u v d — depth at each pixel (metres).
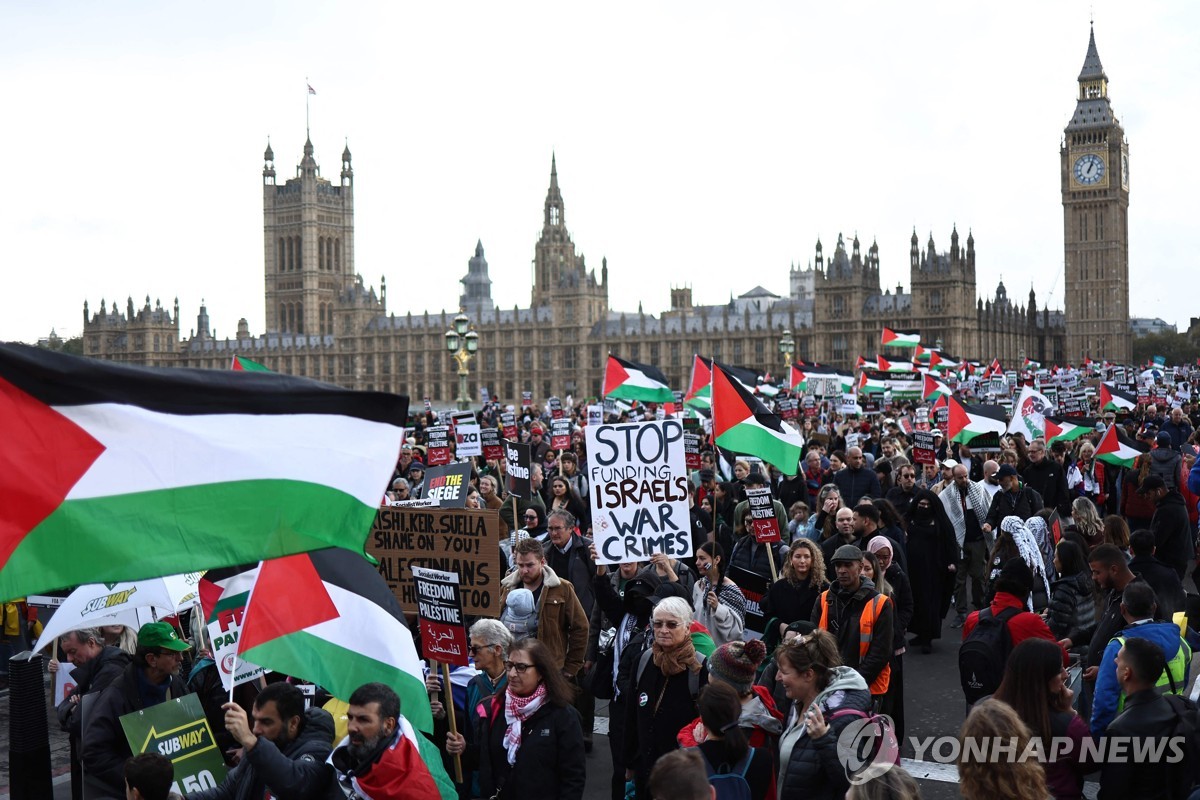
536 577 13.84
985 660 12.84
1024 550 15.98
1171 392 65.00
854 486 25.19
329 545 8.44
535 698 10.40
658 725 11.07
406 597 12.93
